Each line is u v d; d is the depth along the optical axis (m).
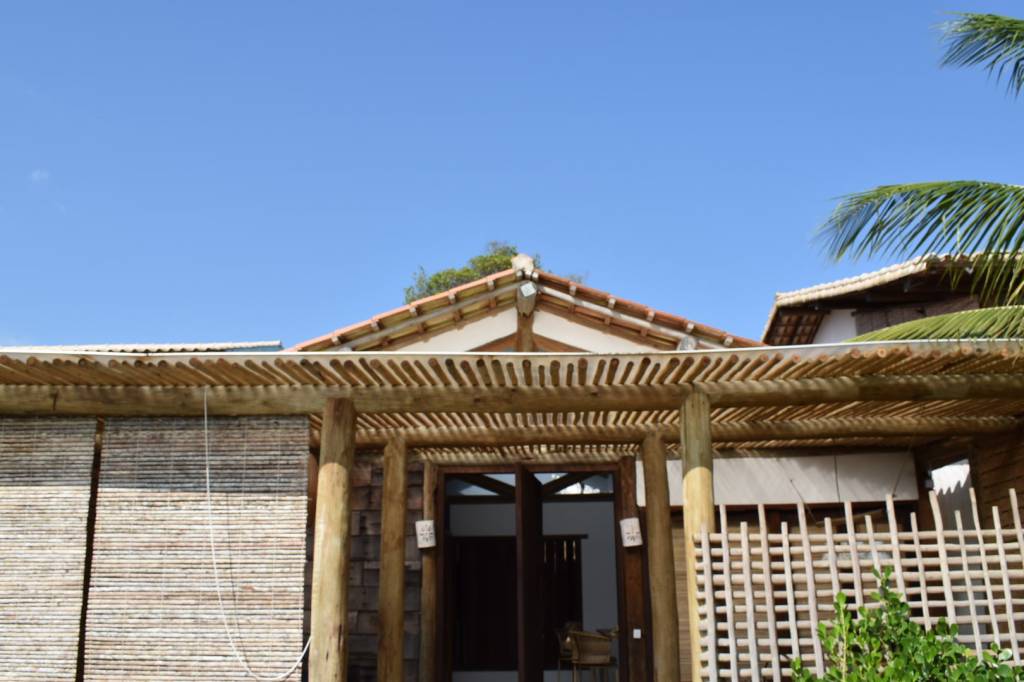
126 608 6.51
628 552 9.66
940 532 6.26
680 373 6.64
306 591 9.41
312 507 9.01
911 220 6.33
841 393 6.87
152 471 6.75
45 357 6.01
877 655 5.16
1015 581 6.69
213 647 6.40
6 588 6.58
